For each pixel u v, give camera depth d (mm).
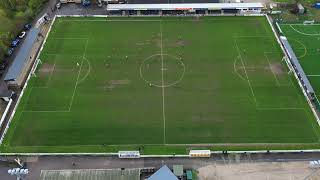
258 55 125812
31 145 97750
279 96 110938
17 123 103438
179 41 131875
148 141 98625
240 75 118188
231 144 97562
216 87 114125
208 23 140750
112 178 88062
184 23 140750
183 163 93438
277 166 92625
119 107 108062
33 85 114938
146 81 116188
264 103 108812
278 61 123375
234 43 131125
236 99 110188
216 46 129750
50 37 133500
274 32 135500
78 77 117750
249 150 95688
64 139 99250
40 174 90250
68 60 124062
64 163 93750
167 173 87188
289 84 114875
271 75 118062
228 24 140250
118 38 133375
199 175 90562
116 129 101812
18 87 115188
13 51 128500
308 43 131125
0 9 138375
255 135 99875
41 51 127250
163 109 107375
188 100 110000
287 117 104688
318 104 108750
